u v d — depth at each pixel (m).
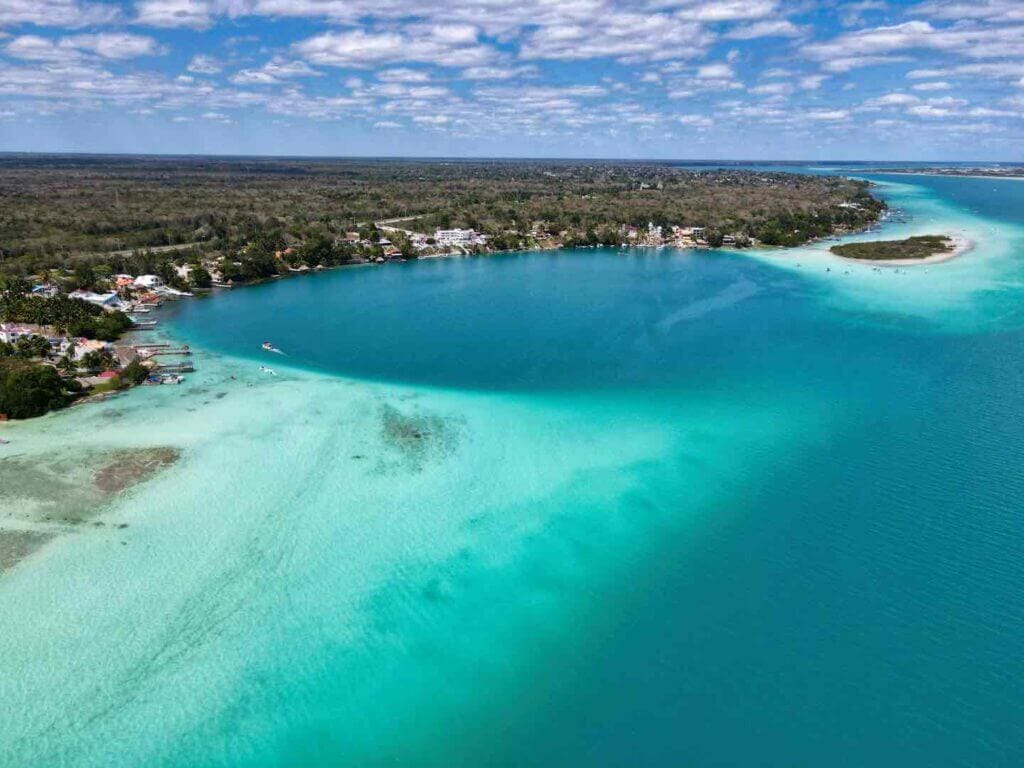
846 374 111.44
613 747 45.41
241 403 99.81
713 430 90.69
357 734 46.56
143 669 51.06
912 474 78.12
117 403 99.38
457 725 47.19
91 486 74.75
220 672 51.03
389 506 72.12
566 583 60.62
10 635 53.47
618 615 56.78
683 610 57.19
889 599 57.88
